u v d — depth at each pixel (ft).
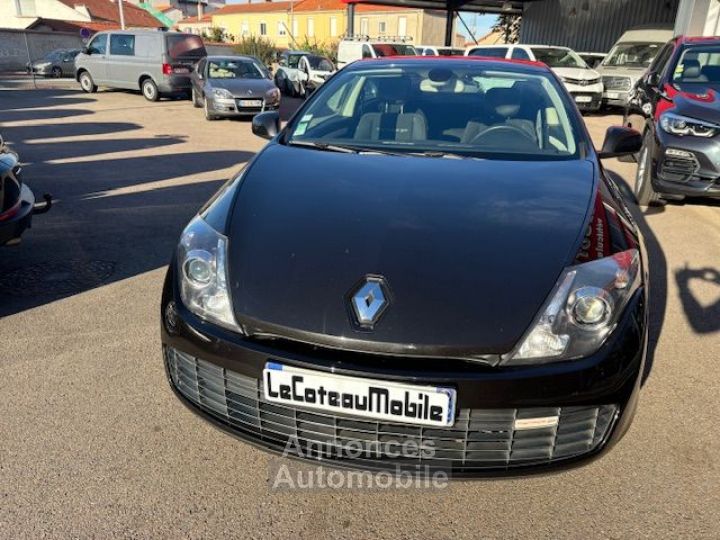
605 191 8.41
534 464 6.30
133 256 14.92
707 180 16.89
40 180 23.03
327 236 7.04
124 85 55.72
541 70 11.59
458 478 6.29
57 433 8.13
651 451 7.90
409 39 73.67
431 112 10.51
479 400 5.96
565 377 6.03
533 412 6.07
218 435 8.17
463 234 7.01
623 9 65.05
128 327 11.19
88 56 57.72
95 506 6.89
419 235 6.99
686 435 8.23
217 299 6.74
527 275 6.47
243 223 7.40
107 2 187.32
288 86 68.33
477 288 6.34
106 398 8.95
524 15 75.61
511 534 6.61
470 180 8.32
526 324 6.11
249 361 6.43
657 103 18.72
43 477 7.32
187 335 6.89
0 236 11.49
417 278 6.42
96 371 9.67
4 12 169.17
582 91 43.62
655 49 46.44
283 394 6.33
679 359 10.25
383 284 6.36
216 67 46.16
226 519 6.76
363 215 7.38
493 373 5.98
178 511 6.86
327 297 6.38
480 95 10.86
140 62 53.36
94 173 24.47
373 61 12.19
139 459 7.68
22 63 113.91
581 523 6.75
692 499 7.09
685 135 16.97
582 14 68.74
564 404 6.09
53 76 86.38
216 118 42.42
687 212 19.21
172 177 23.97
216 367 6.74
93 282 13.28
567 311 6.22
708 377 9.70
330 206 7.59
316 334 6.20
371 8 194.70
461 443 6.18
